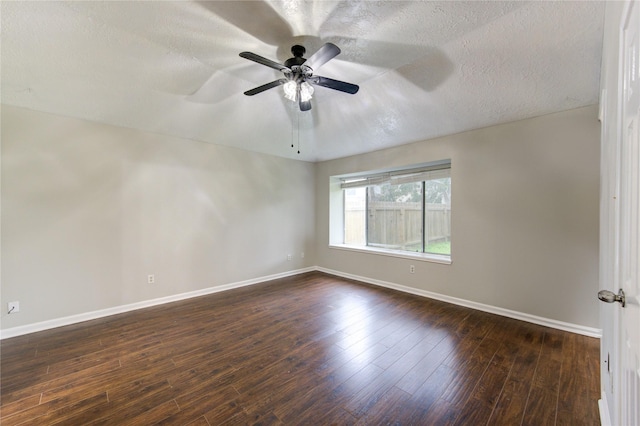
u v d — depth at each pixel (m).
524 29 1.64
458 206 3.48
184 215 3.78
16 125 2.68
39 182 2.79
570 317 2.70
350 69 2.16
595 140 2.57
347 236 5.36
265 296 3.85
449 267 3.57
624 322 0.98
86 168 3.05
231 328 2.82
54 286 2.86
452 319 3.02
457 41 1.78
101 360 2.23
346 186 5.28
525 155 2.97
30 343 2.51
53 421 1.59
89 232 3.07
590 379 1.94
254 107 2.92
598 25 1.58
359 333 2.70
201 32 1.71
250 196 4.49
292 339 2.58
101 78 2.25
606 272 1.54
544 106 2.66
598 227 2.56
